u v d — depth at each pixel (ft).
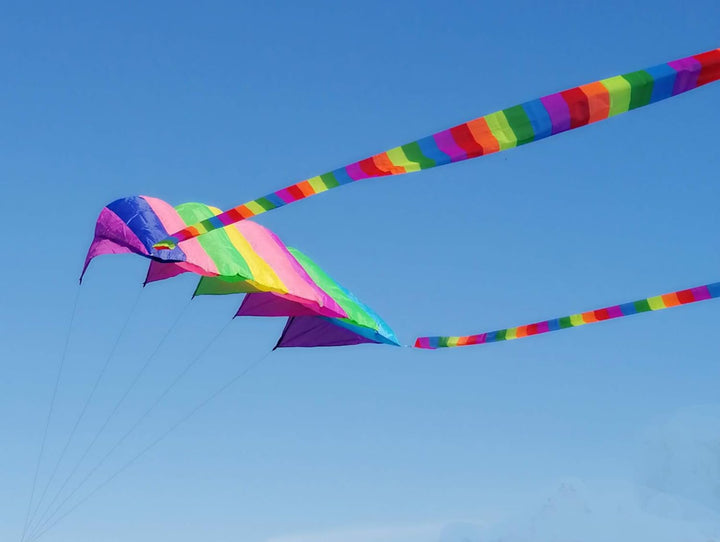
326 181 22.47
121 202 41.22
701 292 32.45
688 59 18.48
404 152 20.59
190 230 27.04
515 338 38.55
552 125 19.16
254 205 24.80
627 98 18.74
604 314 35.17
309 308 48.78
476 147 19.84
